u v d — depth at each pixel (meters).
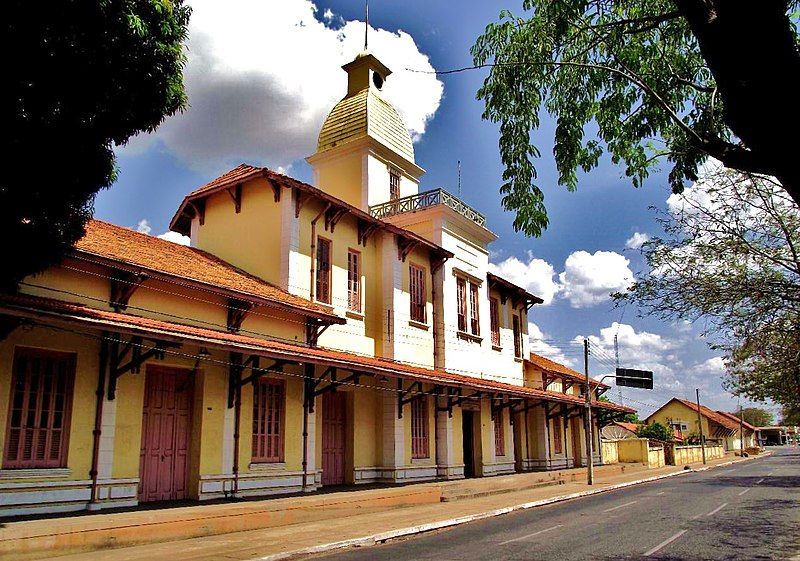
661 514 16.34
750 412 109.31
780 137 3.27
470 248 26.45
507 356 29.36
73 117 7.98
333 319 17.42
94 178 8.57
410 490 17.80
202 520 11.55
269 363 16.02
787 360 9.34
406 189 29.50
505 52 7.30
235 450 14.80
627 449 42.50
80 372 12.11
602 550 10.77
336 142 27.91
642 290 9.09
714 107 6.49
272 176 18.17
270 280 18.25
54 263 9.33
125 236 15.41
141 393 13.05
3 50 7.05
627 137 7.28
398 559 9.89
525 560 9.81
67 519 10.58
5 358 11.09
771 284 8.40
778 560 9.84
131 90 8.44
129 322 11.23
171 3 8.85
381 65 29.73
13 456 11.05
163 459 13.71
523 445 30.22
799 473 35.84
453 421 23.73
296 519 13.66
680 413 80.19
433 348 23.55
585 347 27.67
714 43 3.42
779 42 3.23
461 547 11.15
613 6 6.80
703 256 8.78
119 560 9.05
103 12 7.63
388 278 21.67
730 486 26.39
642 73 7.02
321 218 19.58
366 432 20.11
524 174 7.37
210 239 20.20
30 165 7.73
